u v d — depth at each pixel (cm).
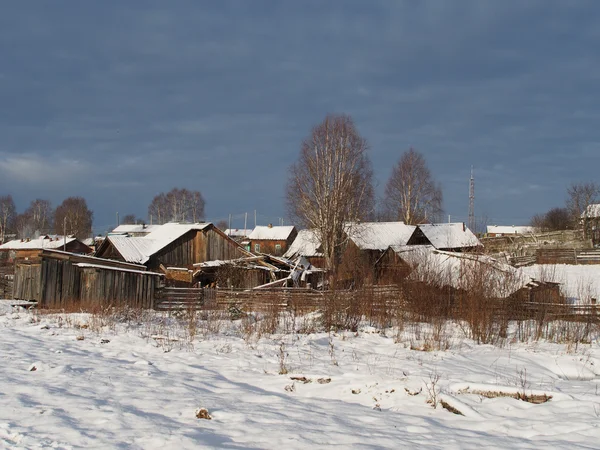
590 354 1583
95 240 7919
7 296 3128
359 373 1124
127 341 1509
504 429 759
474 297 1861
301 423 759
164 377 1066
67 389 912
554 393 927
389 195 6209
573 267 4253
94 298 2583
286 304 2462
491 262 2223
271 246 7575
